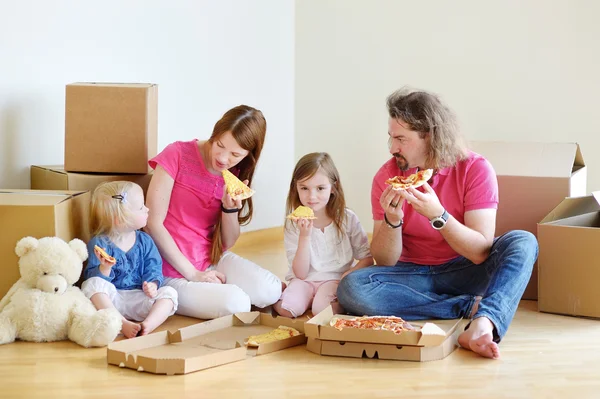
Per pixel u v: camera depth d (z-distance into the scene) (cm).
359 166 416
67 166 292
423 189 248
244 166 283
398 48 399
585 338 249
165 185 277
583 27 362
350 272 264
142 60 350
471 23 381
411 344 225
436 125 247
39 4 310
